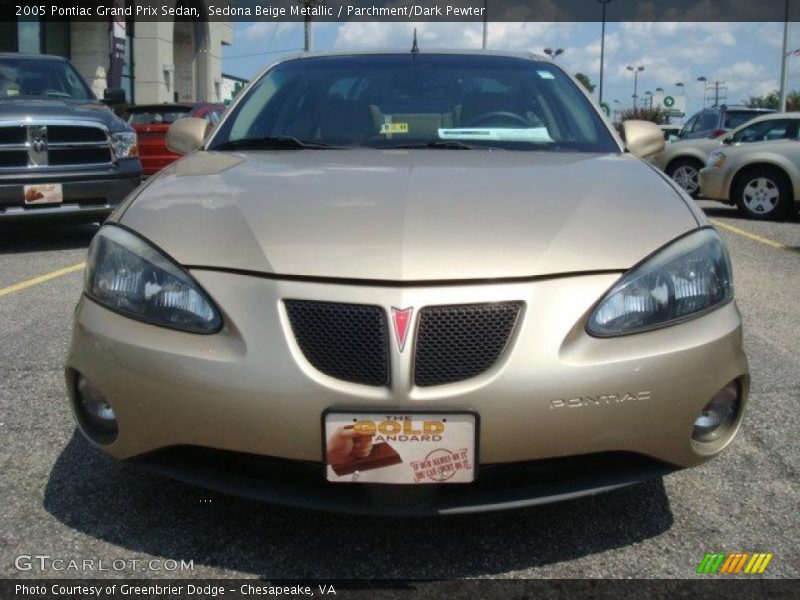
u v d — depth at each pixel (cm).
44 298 545
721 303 234
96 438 237
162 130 1380
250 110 358
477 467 210
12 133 704
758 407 349
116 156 749
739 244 820
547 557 236
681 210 250
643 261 225
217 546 240
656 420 217
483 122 338
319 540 243
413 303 210
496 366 210
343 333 211
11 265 668
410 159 292
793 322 500
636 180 271
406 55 385
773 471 289
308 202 242
